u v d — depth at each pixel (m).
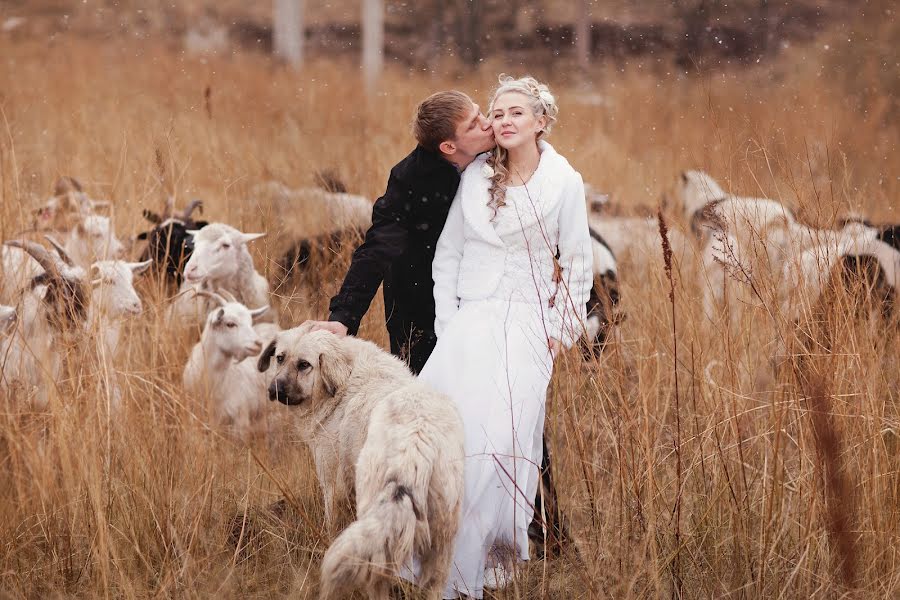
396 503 4.96
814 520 5.82
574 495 6.66
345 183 12.46
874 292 7.72
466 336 5.98
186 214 11.02
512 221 6.01
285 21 32.53
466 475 5.73
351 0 43.53
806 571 5.66
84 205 10.39
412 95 20.53
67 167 11.28
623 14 34.06
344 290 6.40
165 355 7.89
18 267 7.95
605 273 9.62
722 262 6.95
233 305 8.62
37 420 6.81
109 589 5.92
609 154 15.50
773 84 15.39
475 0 35.62
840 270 6.55
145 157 11.62
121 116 16.08
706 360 7.19
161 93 19.91
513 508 5.87
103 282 7.59
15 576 6.00
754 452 6.56
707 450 6.38
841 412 5.95
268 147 13.97
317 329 6.28
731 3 26.94
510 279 6.07
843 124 11.19
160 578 5.90
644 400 6.17
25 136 13.70
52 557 6.18
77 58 24.09
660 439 6.78
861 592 5.50
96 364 7.00
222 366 8.62
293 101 19.23
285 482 6.78
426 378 6.00
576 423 6.52
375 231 6.42
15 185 8.70
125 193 11.26
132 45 30.16
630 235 11.10
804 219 7.08
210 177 12.52
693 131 12.87
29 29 30.70
